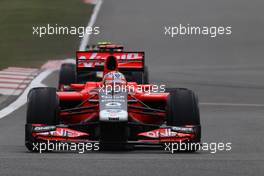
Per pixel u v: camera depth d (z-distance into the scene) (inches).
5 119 2669.8
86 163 1573.6
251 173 1460.4
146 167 1521.9
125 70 2373.3
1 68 4311.0
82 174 1432.1
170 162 1599.4
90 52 2390.5
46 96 1843.0
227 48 5295.3
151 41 5497.1
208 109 3048.7
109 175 1423.5
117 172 1456.7
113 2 7037.4
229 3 7032.5
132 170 1481.3
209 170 1491.1
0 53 4899.1
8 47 5103.3
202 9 6732.3
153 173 1448.1
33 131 1803.6
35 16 6176.2
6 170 1472.7
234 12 6584.6
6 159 1633.9
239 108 3083.2
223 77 4192.9
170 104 1845.5
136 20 6205.7
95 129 1872.5
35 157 1675.7
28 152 1813.5
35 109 1822.1
